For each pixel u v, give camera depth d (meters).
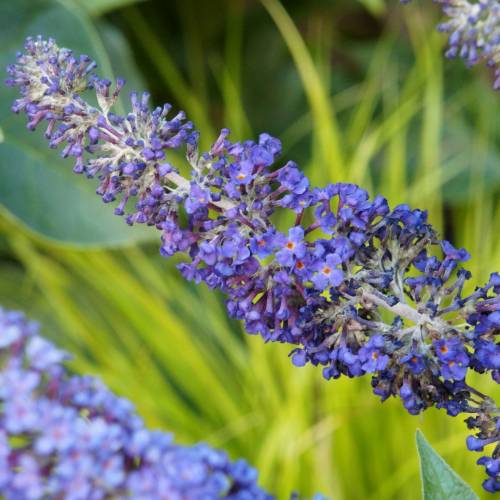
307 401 0.88
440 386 0.59
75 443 0.51
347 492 0.84
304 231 0.58
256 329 0.59
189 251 0.58
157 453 0.51
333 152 0.94
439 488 0.57
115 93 0.59
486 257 0.93
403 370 0.59
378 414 0.86
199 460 0.52
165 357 0.93
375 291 0.58
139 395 0.89
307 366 0.85
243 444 0.87
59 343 0.96
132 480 0.51
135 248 0.96
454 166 1.03
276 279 0.57
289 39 1.01
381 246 0.59
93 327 0.96
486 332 0.58
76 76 0.59
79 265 0.97
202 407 0.91
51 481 0.51
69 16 0.76
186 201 0.57
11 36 0.76
